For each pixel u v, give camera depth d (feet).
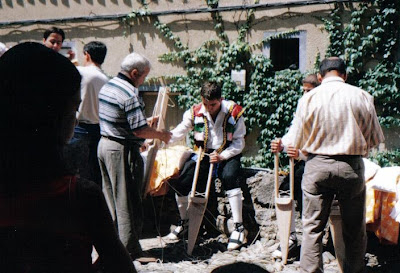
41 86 3.30
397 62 24.59
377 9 24.64
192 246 12.88
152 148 13.37
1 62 3.33
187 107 27.99
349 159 9.45
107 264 3.67
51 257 3.34
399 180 11.48
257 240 13.84
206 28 27.45
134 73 11.57
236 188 13.44
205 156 13.91
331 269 11.82
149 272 11.53
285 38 26.32
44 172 3.36
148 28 28.45
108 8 28.94
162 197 15.38
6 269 3.28
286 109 26.45
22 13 30.37
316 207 9.80
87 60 13.43
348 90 9.64
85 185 3.51
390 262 12.05
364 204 9.89
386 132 25.16
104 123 11.68
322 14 25.44
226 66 27.04
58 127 3.50
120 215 11.85
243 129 13.79
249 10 26.55
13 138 3.31
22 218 3.28
